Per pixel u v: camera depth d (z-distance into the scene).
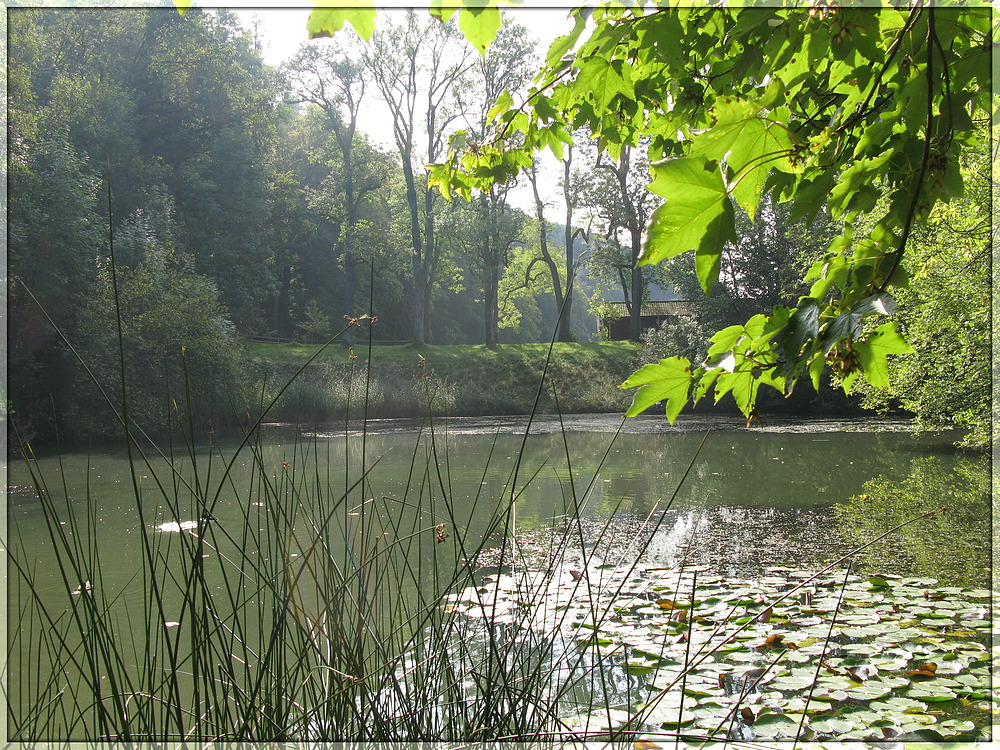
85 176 19.11
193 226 27.92
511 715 2.67
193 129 29.48
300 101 33.78
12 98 17.55
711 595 4.42
